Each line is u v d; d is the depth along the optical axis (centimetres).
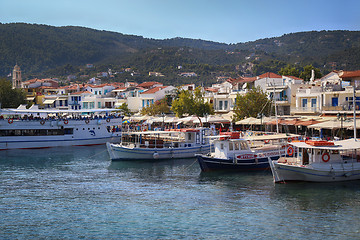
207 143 6369
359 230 2700
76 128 8238
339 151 4106
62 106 15425
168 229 2750
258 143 5775
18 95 12106
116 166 5334
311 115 8031
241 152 4894
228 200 3453
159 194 3703
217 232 2684
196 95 10169
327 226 2780
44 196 3656
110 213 3122
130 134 6244
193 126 9406
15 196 3659
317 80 10800
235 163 4753
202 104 9788
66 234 2677
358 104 7100
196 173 4747
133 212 3141
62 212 3156
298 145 4053
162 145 5991
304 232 2675
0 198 3584
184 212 3125
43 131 7919
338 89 7762
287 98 9238
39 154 6781
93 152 7088
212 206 3278
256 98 8500
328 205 3256
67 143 8144
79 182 4272
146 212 3136
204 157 4709
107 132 8669
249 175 4575
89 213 3127
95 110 8606
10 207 3300
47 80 19075
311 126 6150
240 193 3694
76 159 6094
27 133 7769
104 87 16350
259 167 4872
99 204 3381
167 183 4188
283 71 13712
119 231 2722
